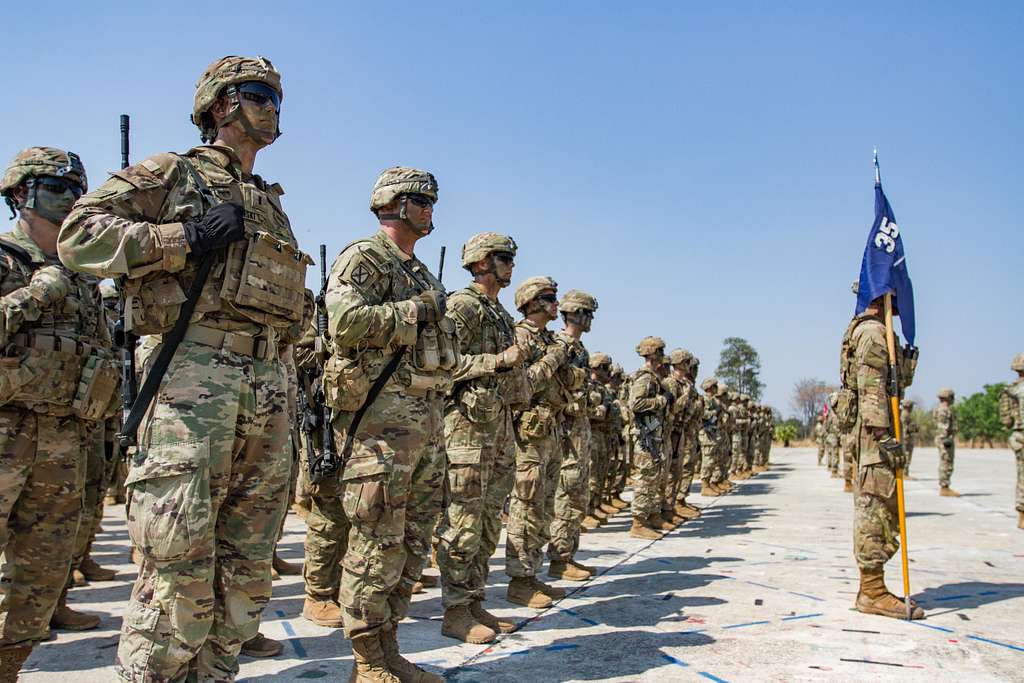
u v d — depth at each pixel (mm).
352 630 4266
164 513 3061
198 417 3178
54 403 4172
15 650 4078
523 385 6133
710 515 13578
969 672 4867
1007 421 12250
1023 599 6852
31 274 4512
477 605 5785
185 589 3084
